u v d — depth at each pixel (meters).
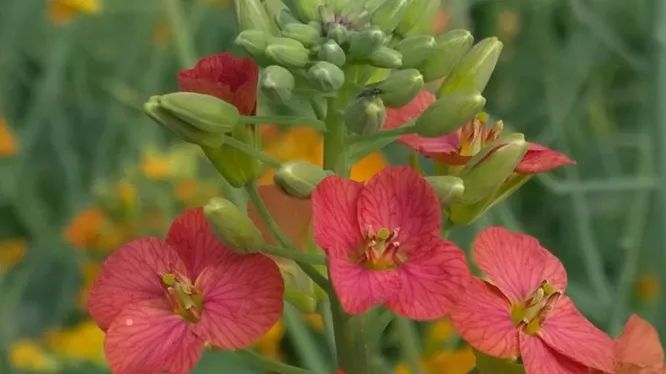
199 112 0.27
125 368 0.26
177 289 0.27
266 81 0.27
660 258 0.40
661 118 0.39
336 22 0.27
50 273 0.49
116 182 0.45
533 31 0.54
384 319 0.28
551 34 0.54
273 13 0.28
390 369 0.38
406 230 0.26
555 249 0.47
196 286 0.27
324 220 0.26
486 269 0.27
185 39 0.41
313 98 0.28
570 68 0.52
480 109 0.27
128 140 0.51
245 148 0.27
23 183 0.49
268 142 0.43
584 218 0.41
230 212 0.27
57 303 0.47
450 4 0.44
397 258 0.26
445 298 0.26
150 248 0.27
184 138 0.27
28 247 0.49
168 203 0.43
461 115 0.27
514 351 0.26
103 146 0.51
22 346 0.42
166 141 0.53
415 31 0.28
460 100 0.27
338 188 0.26
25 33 0.59
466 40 0.28
